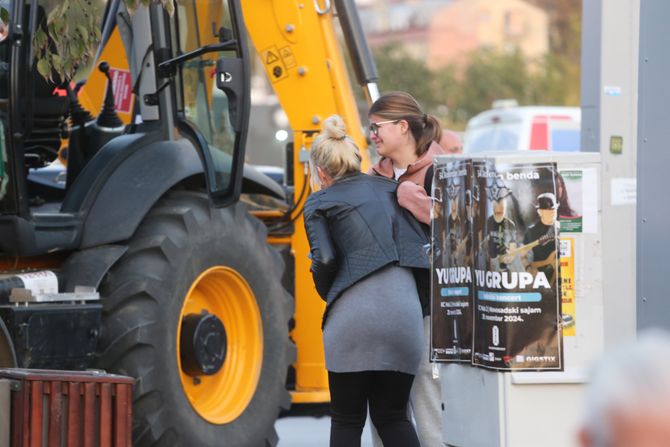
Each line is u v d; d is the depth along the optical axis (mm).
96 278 15953
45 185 18812
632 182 17906
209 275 17656
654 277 16109
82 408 12703
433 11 145750
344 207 12984
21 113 15492
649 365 4129
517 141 48844
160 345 16266
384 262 12781
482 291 10961
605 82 17922
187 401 16766
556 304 10719
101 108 19719
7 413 12430
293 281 21359
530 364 10727
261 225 18656
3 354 14797
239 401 17938
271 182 20828
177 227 16891
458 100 122938
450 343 11727
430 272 12398
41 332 14883
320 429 21484
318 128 21375
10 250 15633
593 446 4188
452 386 11797
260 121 49719
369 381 13047
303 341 21359
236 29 16750
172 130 17641
